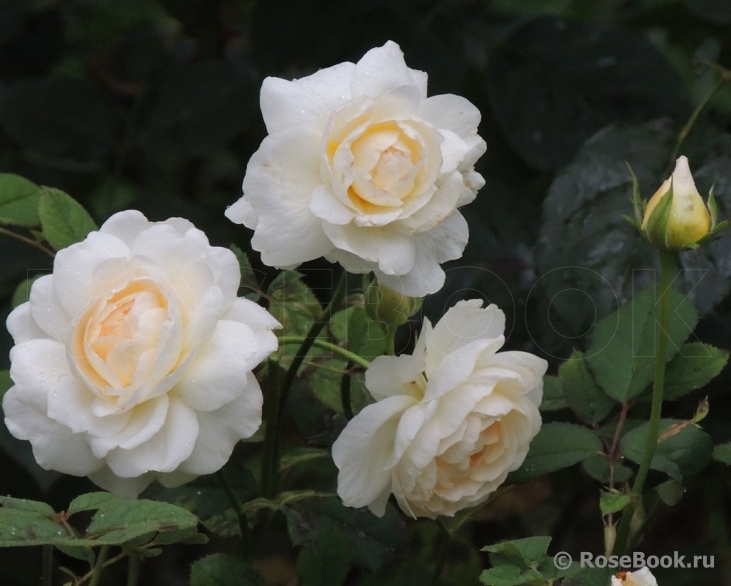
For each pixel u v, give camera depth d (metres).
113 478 1.00
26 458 1.13
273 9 1.25
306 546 1.07
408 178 1.00
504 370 1.02
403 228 1.00
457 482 1.03
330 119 1.00
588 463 1.06
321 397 1.10
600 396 1.08
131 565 1.11
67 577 1.24
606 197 1.17
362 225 1.00
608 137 1.19
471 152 1.02
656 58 1.25
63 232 1.09
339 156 1.00
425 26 1.25
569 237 1.16
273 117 1.02
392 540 1.09
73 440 0.99
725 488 1.25
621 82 1.25
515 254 1.22
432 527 1.23
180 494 1.10
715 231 1.01
